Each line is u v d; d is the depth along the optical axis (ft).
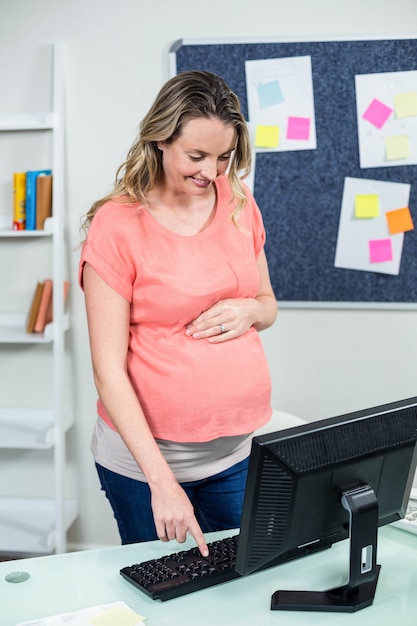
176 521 5.00
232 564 4.80
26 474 10.80
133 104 9.94
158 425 5.72
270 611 4.43
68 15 9.86
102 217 5.65
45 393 10.59
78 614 4.32
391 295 9.94
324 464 4.42
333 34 9.60
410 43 9.48
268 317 6.51
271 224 9.98
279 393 10.33
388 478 4.84
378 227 9.82
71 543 10.84
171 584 4.57
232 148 5.53
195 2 9.70
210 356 5.73
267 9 9.65
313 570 4.93
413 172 9.70
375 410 4.75
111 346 5.56
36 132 10.12
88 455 10.63
